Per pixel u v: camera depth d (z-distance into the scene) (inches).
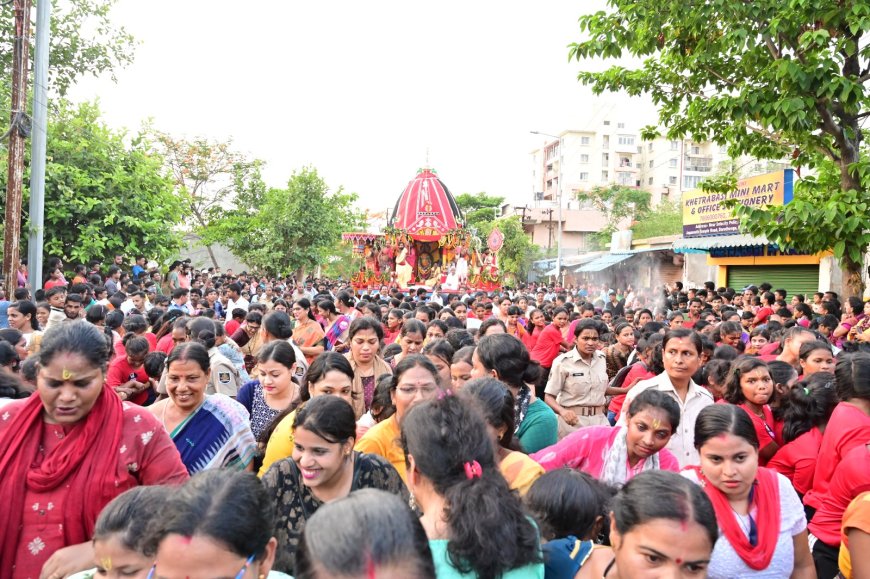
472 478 96.3
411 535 69.5
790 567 125.9
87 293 475.5
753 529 126.3
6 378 172.4
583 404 275.3
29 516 115.6
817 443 177.9
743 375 198.7
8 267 517.0
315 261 1368.1
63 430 121.3
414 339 281.6
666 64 508.1
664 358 206.1
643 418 150.2
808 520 176.1
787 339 258.1
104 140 764.6
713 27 440.5
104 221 710.5
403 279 1406.3
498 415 142.6
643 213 2053.4
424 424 103.6
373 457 144.6
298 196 1326.3
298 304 392.2
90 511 116.8
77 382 115.6
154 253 789.9
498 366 180.9
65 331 118.3
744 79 470.0
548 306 551.8
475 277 1389.0
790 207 378.0
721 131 503.8
